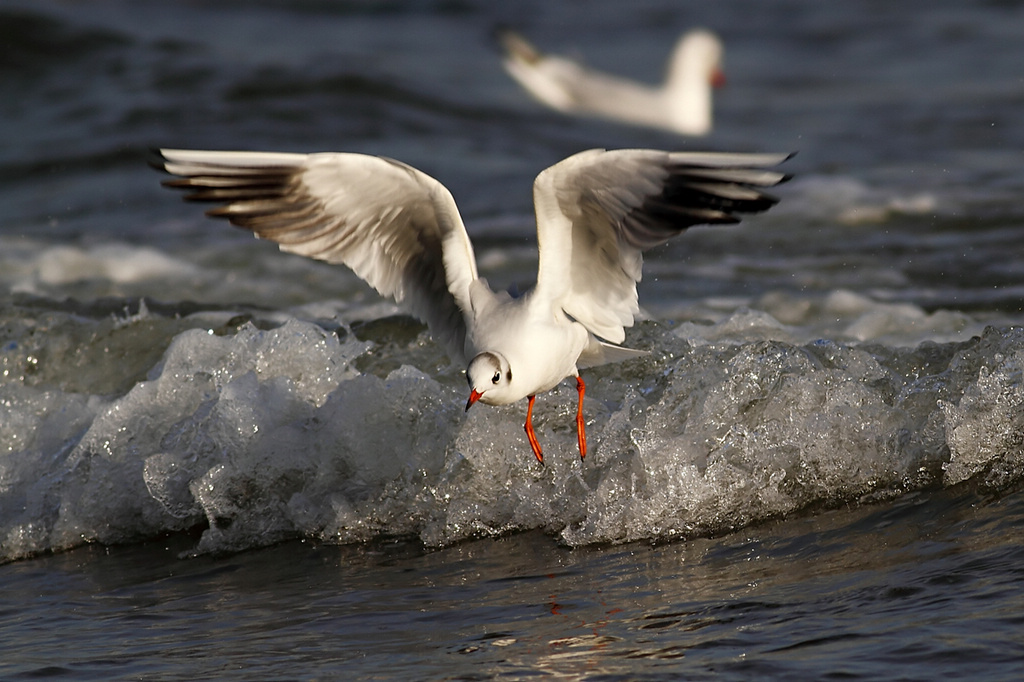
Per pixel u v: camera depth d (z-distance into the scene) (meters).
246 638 9.02
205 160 9.81
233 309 17.91
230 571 10.88
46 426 13.84
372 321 15.63
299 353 13.09
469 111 32.59
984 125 30.08
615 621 8.66
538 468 11.54
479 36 45.50
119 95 32.97
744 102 36.94
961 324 15.02
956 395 11.47
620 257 9.94
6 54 35.56
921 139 29.00
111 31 37.38
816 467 10.92
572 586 9.55
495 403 9.67
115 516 12.19
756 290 17.31
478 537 11.07
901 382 11.87
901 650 7.58
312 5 49.69
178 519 12.09
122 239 22.61
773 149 29.31
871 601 8.44
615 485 10.97
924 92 35.53
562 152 29.08
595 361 10.67
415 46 42.75
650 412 11.62
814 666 7.51
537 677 7.80
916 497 10.52
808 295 16.78
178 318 16.34
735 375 11.65
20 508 12.55
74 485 12.56
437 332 11.00
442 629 8.86
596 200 9.55
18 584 10.98
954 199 21.27
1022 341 11.74
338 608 9.55
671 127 15.48
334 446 12.02
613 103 15.12
